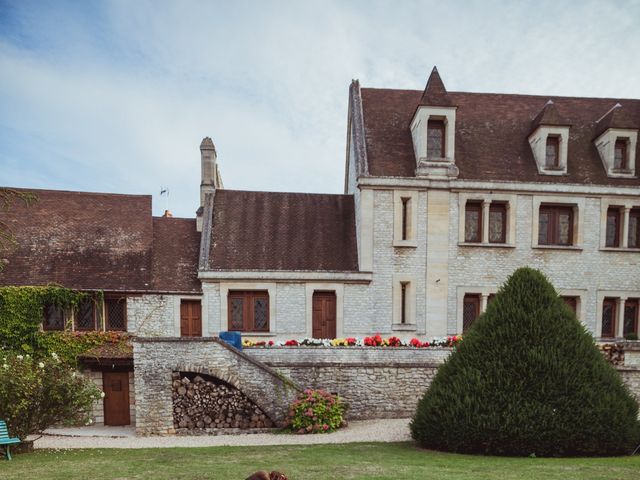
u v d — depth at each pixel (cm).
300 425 1186
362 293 1677
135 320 1594
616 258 1734
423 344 1409
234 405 1260
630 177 1764
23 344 1473
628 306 1767
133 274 1633
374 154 1792
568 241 1773
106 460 799
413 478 629
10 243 1606
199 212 1873
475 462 765
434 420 916
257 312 1688
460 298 1697
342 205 1917
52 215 1758
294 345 1386
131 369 1514
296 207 1891
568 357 898
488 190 1705
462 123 1916
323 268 1694
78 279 1575
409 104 2005
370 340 1410
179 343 1246
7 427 931
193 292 1630
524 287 969
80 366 1493
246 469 695
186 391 1259
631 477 643
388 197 1698
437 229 1695
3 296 1473
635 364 1295
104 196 1892
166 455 857
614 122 1756
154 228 1858
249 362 1264
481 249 1711
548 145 1808
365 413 1311
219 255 1694
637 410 910
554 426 846
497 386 890
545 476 645
